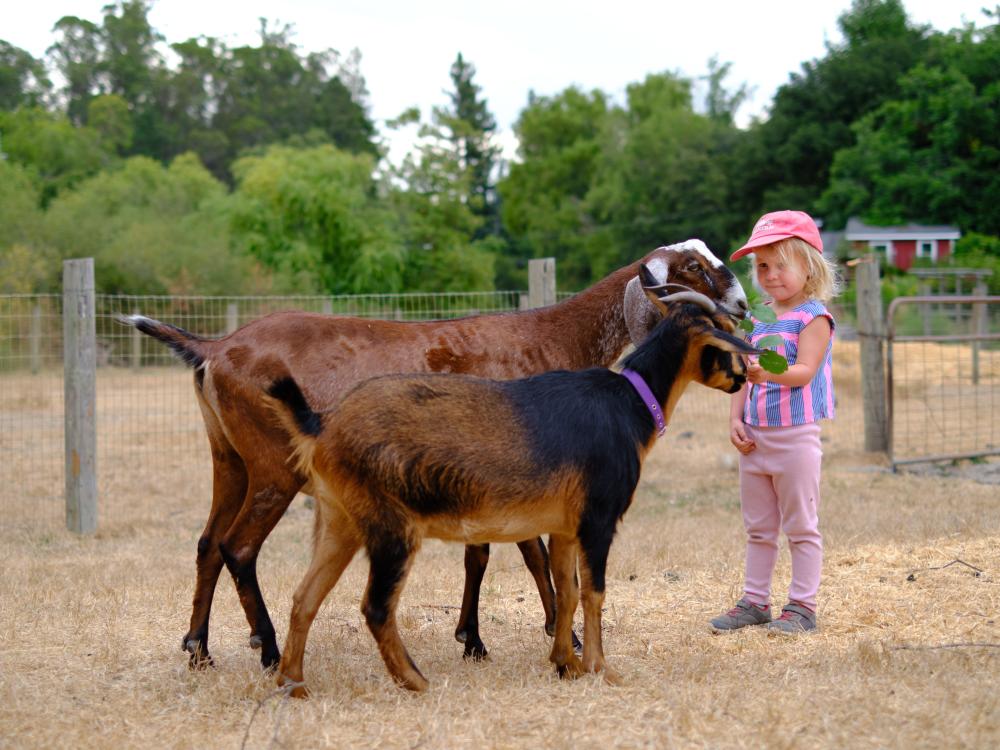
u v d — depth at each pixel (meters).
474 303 23.97
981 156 38.41
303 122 73.00
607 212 55.06
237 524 5.33
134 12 78.50
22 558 7.98
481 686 4.83
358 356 5.51
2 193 34.06
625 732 4.15
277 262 34.41
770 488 5.86
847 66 43.38
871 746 3.95
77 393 9.05
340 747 4.10
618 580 6.93
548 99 64.69
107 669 5.23
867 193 39.97
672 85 61.00
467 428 4.61
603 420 4.82
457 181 40.97
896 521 8.33
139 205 39.62
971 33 41.12
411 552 4.65
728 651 5.38
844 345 18.19
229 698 4.74
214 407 5.46
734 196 47.62
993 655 5.05
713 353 5.10
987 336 11.73
